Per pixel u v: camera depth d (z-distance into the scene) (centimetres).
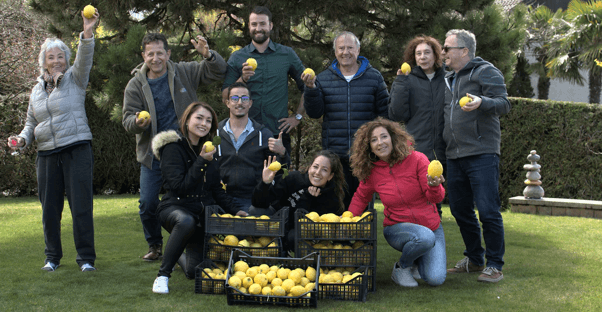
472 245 432
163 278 361
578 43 1496
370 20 828
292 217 413
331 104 489
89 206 426
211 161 385
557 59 1569
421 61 453
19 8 1248
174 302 338
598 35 1435
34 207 852
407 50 472
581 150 916
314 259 356
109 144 1076
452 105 414
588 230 653
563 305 336
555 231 643
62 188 427
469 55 412
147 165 462
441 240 398
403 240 378
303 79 466
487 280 394
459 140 407
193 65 488
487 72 398
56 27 814
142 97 465
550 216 797
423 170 383
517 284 389
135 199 966
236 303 336
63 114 413
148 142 465
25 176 1085
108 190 1116
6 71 1182
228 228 367
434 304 338
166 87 468
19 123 1076
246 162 460
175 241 361
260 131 469
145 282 387
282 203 417
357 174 400
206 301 341
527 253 506
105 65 680
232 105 458
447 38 416
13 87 1162
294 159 1144
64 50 426
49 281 385
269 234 364
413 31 797
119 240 562
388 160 393
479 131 400
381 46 805
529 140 940
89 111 1060
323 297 351
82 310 319
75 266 435
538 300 346
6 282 380
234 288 332
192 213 381
